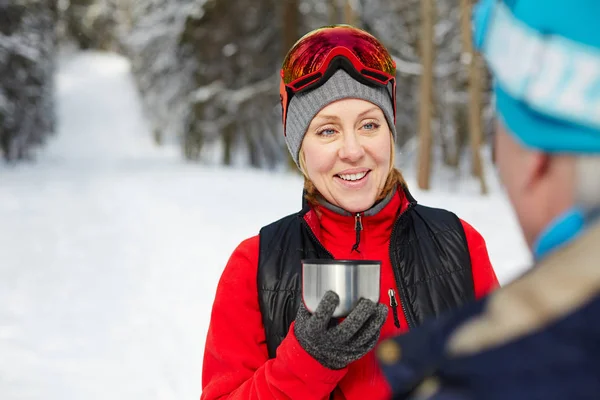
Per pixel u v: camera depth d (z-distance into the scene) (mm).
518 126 490
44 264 7555
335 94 1340
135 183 19047
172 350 4453
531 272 485
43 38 30266
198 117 26719
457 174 21688
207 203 13867
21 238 9445
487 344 473
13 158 28562
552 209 497
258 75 24734
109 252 8297
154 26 26453
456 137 22688
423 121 15266
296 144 1437
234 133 27312
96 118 53812
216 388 1339
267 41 24047
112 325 5070
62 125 51656
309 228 1395
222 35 24203
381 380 1259
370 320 1050
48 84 32938
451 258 1401
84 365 4199
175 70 27203
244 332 1386
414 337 531
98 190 17219
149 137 48906
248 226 10609
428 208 1507
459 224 1459
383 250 1428
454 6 21797
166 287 6293
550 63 456
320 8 22172
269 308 1361
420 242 1408
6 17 25812
